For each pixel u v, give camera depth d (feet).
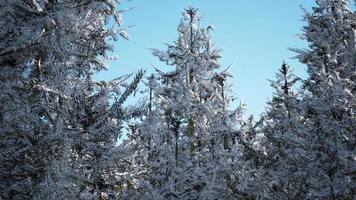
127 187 41.06
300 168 51.03
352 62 54.90
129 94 34.01
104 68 39.14
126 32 38.47
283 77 65.67
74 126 34.47
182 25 79.36
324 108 46.98
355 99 46.98
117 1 35.88
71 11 30.78
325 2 59.67
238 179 58.54
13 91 27.04
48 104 31.17
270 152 64.64
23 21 29.09
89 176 34.63
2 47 26.68
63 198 27.48
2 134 28.45
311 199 47.80
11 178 30.42
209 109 69.87
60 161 28.35
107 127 35.76
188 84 73.72
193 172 58.70
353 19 58.59
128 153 35.86
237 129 65.10
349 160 45.78
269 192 58.80
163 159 60.13
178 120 63.52
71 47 33.35
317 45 56.29
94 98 37.27
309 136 49.01
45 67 32.50
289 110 61.67
